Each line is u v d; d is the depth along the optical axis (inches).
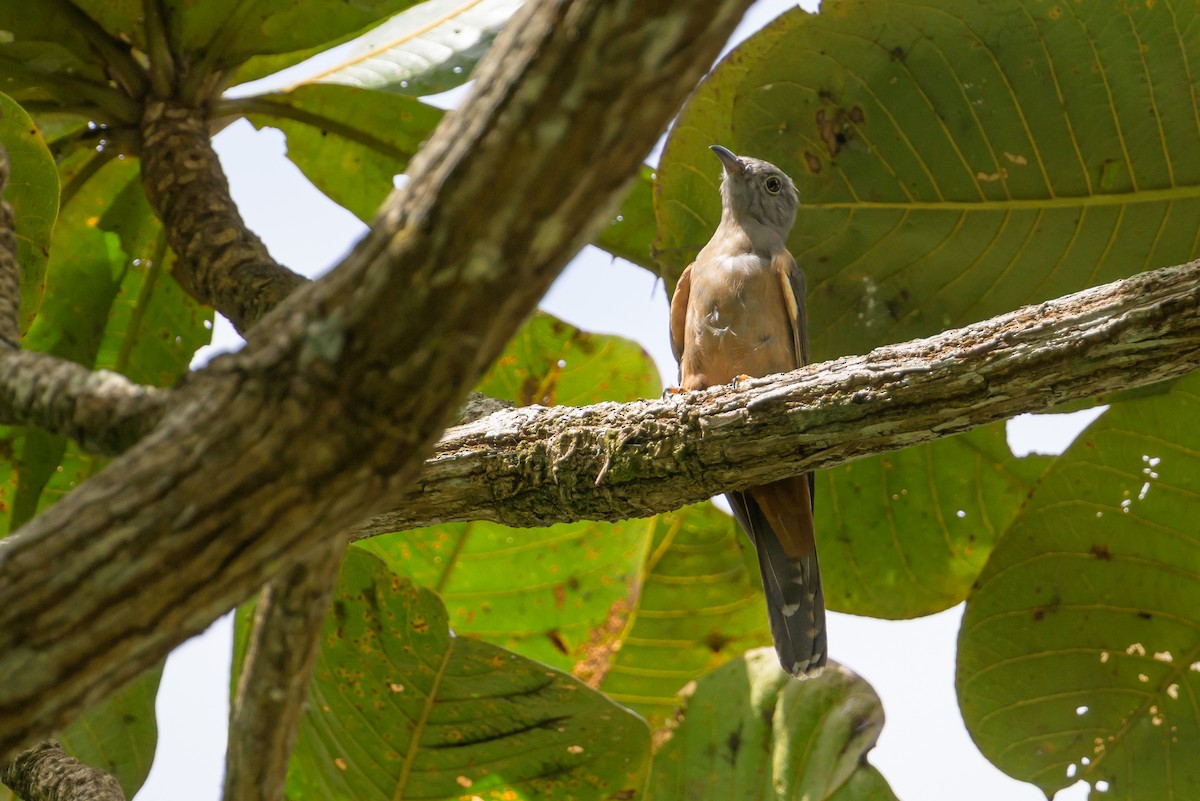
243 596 147.3
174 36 344.8
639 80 122.3
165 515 139.5
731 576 435.2
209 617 147.2
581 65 122.1
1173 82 312.3
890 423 256.1
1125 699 364.2
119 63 345.7
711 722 343.9
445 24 390.6
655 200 379.9
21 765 273.4
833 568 410.6
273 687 170.4
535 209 126.3
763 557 367.6
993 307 355.6
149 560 140.3
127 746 361.7
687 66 123.4
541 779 321.1
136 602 141.8
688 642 436.5
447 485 283.1
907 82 327.9
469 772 322.3
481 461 281.7
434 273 129.1
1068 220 338.0
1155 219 333.4
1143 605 359.3
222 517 139.6
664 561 436.1
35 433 364.8
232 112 372.2
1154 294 235.1
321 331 134.0
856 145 339.6
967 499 401.4
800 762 330.3
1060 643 366.0
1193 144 319.6
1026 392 245.1
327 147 396.2
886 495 404.5
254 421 137.0
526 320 137.0
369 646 307.7
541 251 129.4
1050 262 344.8
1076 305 242.7
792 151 344.5
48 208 315.6
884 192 343.9
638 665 438.3
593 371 411.8
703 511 434.0
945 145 333.7
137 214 381.7
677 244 385.1
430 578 408.5
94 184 377.4
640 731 315.3
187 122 350.9
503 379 412.5
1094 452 351.9
